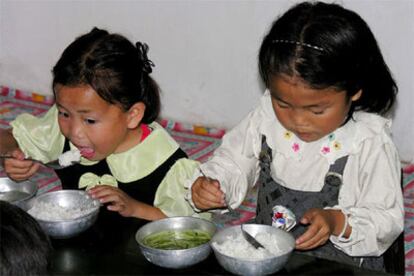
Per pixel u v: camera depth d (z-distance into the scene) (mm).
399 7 2617
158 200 1604
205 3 3023
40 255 895
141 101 1497
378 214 1293
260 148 1482
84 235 1229
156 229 1206
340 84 1178
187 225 1214
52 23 3512
